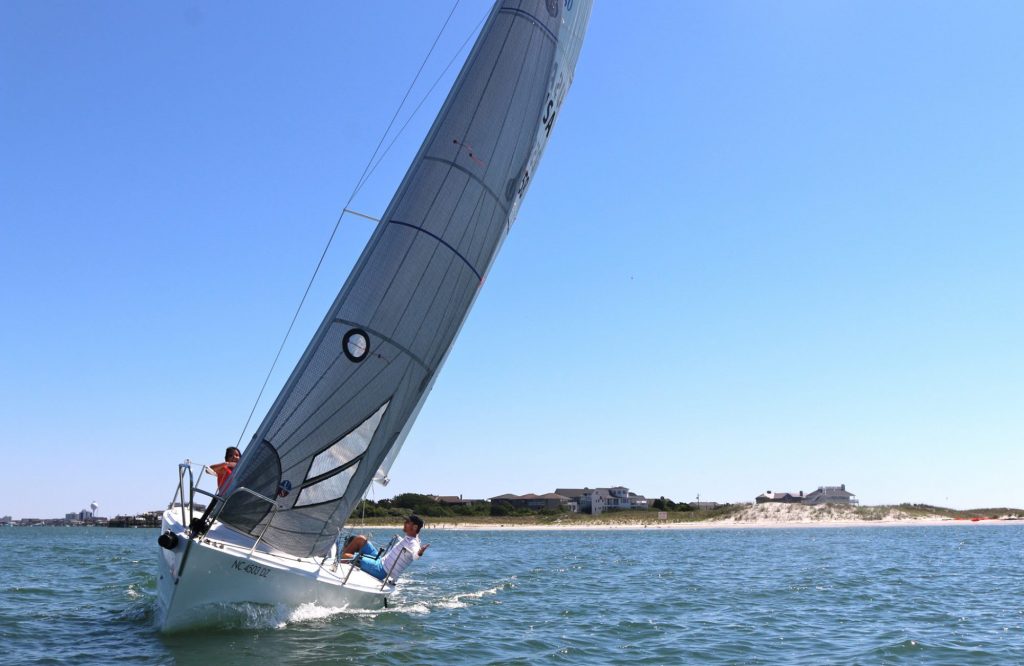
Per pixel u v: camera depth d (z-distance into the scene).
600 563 31.06
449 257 13.12
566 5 14.84
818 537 71.19
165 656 9.77
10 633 11.54
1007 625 13.79
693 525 127.19
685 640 12.18
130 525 138.00
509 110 13.88
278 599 11.58
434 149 13.17
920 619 14.60
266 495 11.82
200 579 10.59
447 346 13.70
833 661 10.55
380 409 12.63
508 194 14.18
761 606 16.53
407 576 23.17
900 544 53.06
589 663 10.31
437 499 135.62
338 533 12.97
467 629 12.66
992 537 68.19
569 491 150.00
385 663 9.72
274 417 11.88
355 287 12.48
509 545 52.72
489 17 13.89
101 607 14.43
